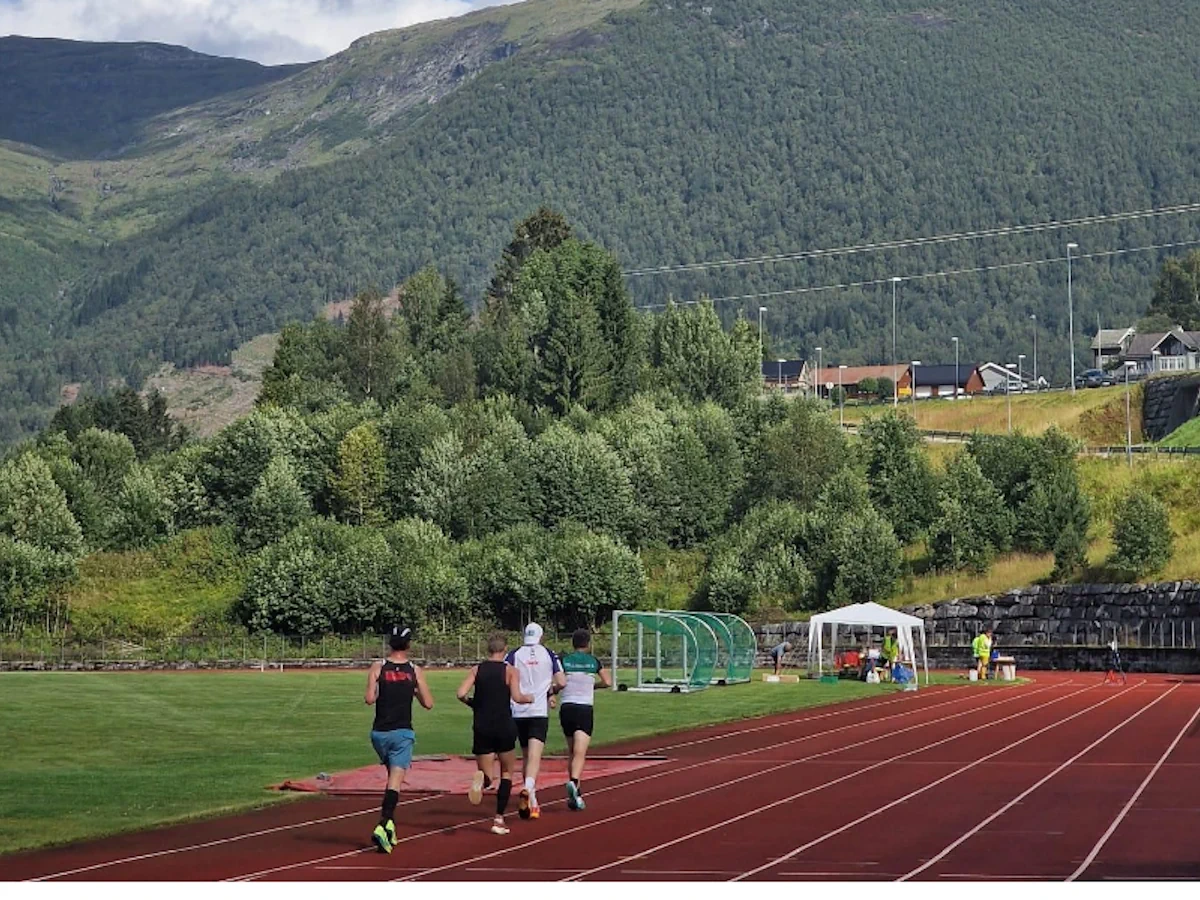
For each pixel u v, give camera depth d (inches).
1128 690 2647.6
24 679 3070.9
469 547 4409.5
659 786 1233.4
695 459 4913.9
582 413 5585.6
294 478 4945.9
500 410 5620.1
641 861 856.3
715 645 2783.0
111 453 6141.7
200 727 1887.3
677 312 6402.6
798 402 5251.0
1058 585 3619.6
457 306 7765.8
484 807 1105.4
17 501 4810.5
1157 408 5196.9
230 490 5098.4
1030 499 4037.9
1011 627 3644.2
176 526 5093.5
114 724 1929.1
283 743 1673.2
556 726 1850.4
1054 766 1371.8
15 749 1611.7
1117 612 3479.3
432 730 1814.7
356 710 2175.2
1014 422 5561.0
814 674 3157.0
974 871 814.5
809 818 1027.9
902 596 3954.2
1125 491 4133.9
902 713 2133.4
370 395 6628.9
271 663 3922.2
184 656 4072.3
